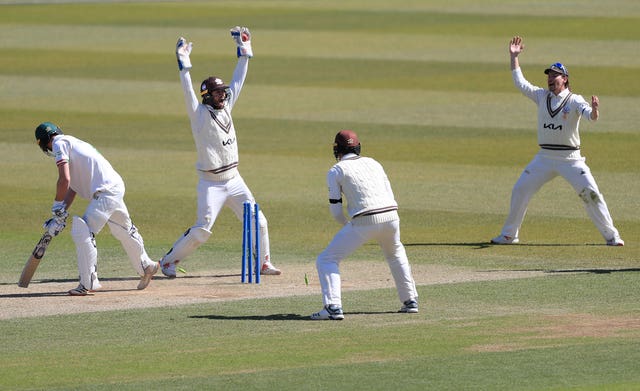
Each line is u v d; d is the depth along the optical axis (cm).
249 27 13350
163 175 6969
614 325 3566
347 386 2866
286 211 5966
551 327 3547
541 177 5156
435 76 10500
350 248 3741
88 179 4219
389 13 14262
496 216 5819
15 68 11131
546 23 13312
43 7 15138
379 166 3778
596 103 4969
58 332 3559
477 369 3023
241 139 8131
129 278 4534
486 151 7588
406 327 3584
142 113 9144
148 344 3384
